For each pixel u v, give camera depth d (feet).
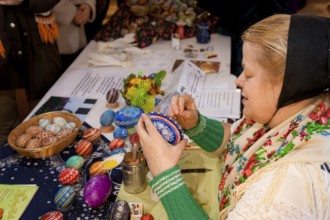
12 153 4.01
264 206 2.05
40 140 3.94
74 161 3.65
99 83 5.65
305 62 2.05
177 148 2.76
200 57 6.46
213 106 4.90
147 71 5.99
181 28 7.18
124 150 3.84
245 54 2.31
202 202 3.26
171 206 2.58
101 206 3.22
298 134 2.35
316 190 2.04
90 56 6.40
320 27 2.08
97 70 6.10
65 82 5.68
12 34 5.82
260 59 2.20
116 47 6.81
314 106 2.39
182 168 3.67
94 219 3.12
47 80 6.59
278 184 2.09
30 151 3.78
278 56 2.11
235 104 4.96
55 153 3.98
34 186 3.52
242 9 6.88
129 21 7.48
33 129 4.09
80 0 7.66
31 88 6.56
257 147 2.71
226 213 2.68
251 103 2.41
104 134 4.33
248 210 2.09
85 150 3.88
